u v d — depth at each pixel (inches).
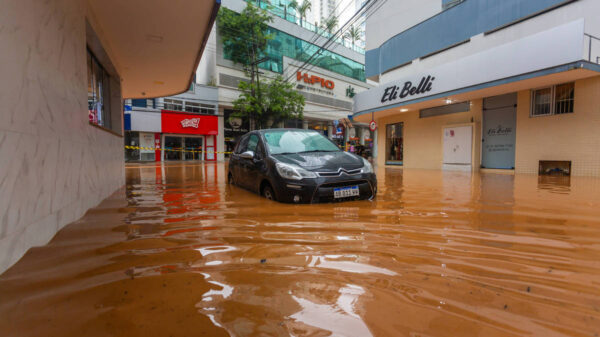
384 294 55.3
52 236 92.5
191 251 79.1
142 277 62.6
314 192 148.6
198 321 46.2
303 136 199.3
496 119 458.6
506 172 438.3
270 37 1112.2
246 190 205.3
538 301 52.6
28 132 77.6
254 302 52.2
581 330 43.9
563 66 326.6
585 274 64.1
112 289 56.9
